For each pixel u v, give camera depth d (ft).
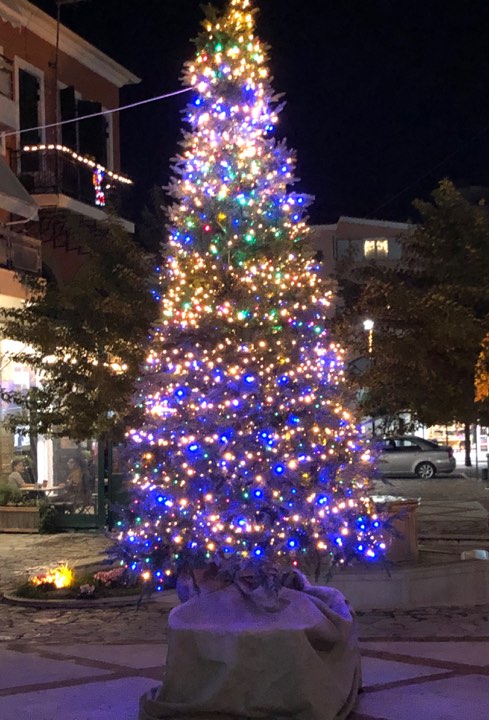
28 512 56.24
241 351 20.18
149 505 20.04
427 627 29.50
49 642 28.27
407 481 94.22
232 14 22.38
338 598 20.70
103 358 49.67
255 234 21.30
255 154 21.71
